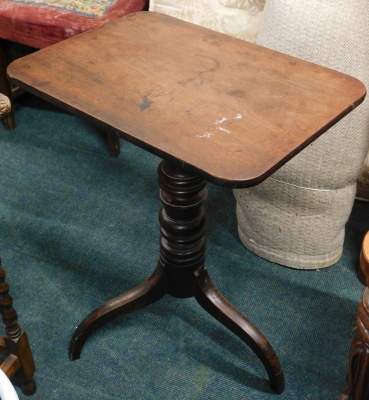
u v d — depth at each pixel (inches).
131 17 58.5
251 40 80.2
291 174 63.0
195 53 52.1
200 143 39.9
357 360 45.1
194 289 58.1
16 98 103.3
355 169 64.4
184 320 65.2
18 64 48.9
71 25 80.3
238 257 73.8
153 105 43.9
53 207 80.4
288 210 67.0
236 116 43.0
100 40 53.7
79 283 69.2
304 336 63.8
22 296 67.2
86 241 75.1
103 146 93.3
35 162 88.7
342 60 58.3
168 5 84.7
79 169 87.8
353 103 45.2
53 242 74.7
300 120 42.8
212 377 59.3
